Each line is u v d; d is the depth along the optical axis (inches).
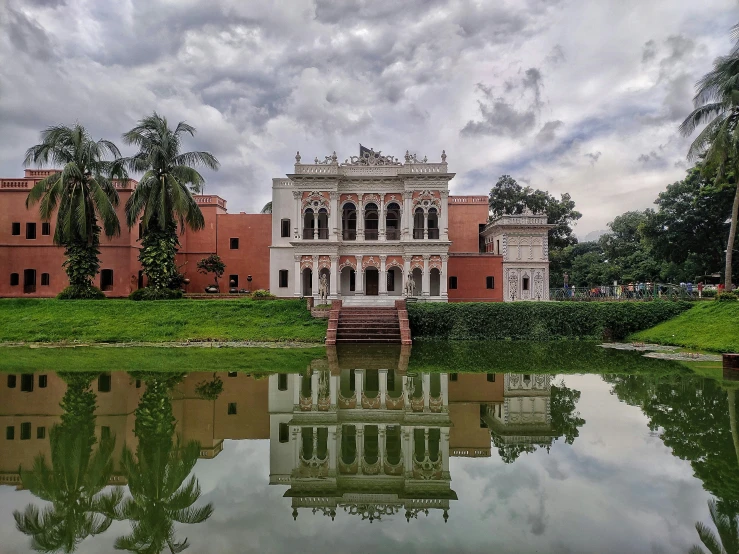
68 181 1042.7
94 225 1095.0
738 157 906.7
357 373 585.0
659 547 192.9
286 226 1328.7
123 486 259.1
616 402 430.0
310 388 498.9
